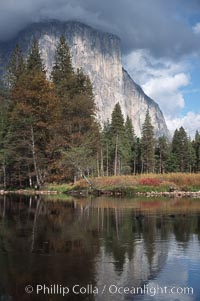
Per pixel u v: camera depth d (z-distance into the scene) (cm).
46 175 5566
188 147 10325
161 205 3192
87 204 3303
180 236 1800
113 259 1379
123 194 4606
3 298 1021
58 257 1400
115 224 2139
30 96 5391
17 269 1252
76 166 5216
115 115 9062
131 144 10625
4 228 2006
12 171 5972
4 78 6538
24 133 5356
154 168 10369
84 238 1741
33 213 2648
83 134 5850
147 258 1395
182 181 5091
